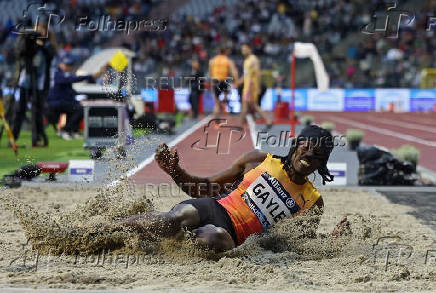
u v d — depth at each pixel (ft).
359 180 102.78
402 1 412.57
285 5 438.40
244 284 43.06
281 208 51.83
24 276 44.52
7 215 69.62
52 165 99.14
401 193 94.43
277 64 393.29
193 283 42.96
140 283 42.83
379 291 41.86
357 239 58.34
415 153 106.83
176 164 54.19
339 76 402.31
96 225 51.26
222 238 49.67
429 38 408.46
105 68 172.45
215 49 402.93
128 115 144.25
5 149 144.56
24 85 147.43
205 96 273.75
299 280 44.45
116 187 57.47
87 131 141.49
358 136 151.43
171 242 50.37
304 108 392.06
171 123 175.01
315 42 404.16
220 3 449.89
